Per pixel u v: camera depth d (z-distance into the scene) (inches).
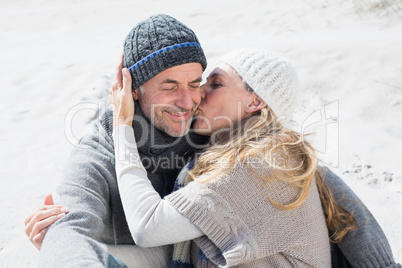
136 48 91.6
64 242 74.4
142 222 80.4
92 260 71.6
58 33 388.2
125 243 94.5
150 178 98.0
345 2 334.6
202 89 97.0
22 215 149.6
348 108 196.4
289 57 243.9
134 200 82.6
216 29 323.6
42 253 75.0
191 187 81.0
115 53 306.7
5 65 299.6
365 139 173.9
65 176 88.5
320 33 284.0
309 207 85.0
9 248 132.4
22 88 259.3
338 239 94.5
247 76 90.7
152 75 90.9
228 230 78.7
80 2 492.4
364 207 95.7
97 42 344.8
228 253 77.1
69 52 320.5
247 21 330.6
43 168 179.5
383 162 160.1
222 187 79.7
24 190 165.0
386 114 189.0
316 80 218.8
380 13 303.9
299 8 342.6
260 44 270.4
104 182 88.9
